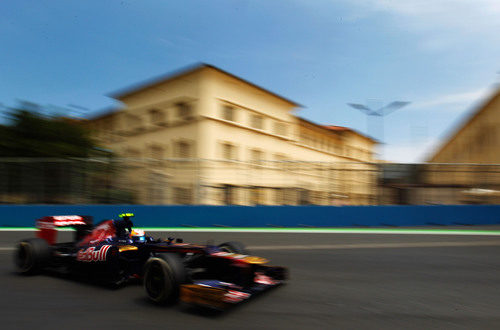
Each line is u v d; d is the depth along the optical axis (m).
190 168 13.27
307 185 13.58
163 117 23.03
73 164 13.52
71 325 3.75
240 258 4.52
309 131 29.42
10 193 13.43
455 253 7.93
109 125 26.47
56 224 6.12
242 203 13.48
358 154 35.75
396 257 7.47
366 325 3.78
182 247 4.77
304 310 4.20
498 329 3.72
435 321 3.92
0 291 4.95
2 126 17.27
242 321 3.84
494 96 24.19
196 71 21.20
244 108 23.30
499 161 23.88
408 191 13.32
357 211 12.88
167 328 3.65
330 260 7.16
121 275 5.03
